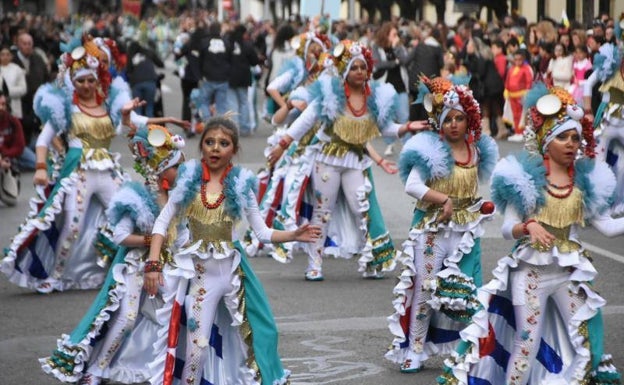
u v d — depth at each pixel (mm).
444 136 10680
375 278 14938
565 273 9023
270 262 16375
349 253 15000
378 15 56500
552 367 9164
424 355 10688
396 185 23156
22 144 21672
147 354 10039
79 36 14188
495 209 9930
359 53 14055
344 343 11672
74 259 14430
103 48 14250
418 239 10688
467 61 29859
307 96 14336
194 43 31938
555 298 9117
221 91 31609
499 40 29984
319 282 14789
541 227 8797
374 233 14773
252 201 9211
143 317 10078
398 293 10641
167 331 9172
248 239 16500
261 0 84938
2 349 11703
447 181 10602
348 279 14969
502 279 9016
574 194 8977
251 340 9195
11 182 21531
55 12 93375
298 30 42562
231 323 9273
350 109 14312
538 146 9156
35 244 14289
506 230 9023
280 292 14156
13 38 33250
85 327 9852
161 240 9320
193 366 9133
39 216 14125
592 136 9094
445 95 10516
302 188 14883
